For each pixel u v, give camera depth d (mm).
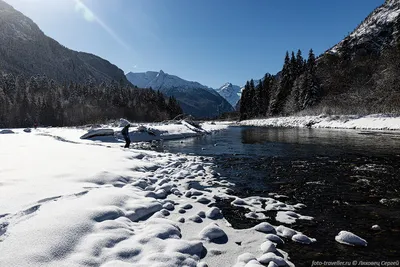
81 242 2936
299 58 70438
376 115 30750
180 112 125188
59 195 4262
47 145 11898
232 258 3131
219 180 7242
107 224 3412
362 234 3867
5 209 3535
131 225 3695
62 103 91250
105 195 4453
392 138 18031
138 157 10109
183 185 6566
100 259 2703
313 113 47938
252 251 3318
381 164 9219
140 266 2623
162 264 2674
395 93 40625
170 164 9117
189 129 27625
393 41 77562
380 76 51688
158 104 118375
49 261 2527
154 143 18391
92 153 9570
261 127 42438
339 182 6906
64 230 3023
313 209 4934
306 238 3650
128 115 103125
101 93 108000
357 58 76250
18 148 10445
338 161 9969
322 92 62406
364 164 9266
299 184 6762
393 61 53000
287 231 3846
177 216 4402
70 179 5395
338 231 3984
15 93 90625
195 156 11719
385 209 4887
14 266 2385
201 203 5215
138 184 5957
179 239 3367
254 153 12633
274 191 6156
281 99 69062
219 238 3656
